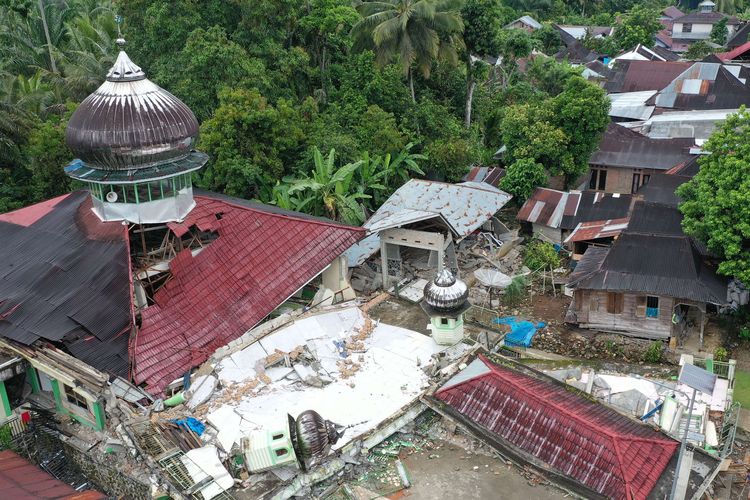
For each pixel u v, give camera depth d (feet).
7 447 87.20
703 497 77.51
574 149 159.74
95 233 103.50
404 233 114.01
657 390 91.09
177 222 104.63
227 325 96.78
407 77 183.21
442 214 122.62
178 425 82.48
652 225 125.49
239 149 133.28
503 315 120.37
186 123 101.24
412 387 89.04
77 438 87.30
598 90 156.04
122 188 101.30
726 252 106.32
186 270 101.50
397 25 159.63
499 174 162.61
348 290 111.55
